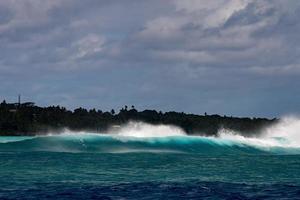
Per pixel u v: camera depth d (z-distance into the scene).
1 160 57.97
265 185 41.47
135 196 35.81
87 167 52.19
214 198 35.72
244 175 47.91
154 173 48.25
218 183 42.19
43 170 49.06
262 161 63.25
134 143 76.00
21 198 34.62
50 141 73.75
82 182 41.59
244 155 74.31
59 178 43.75
